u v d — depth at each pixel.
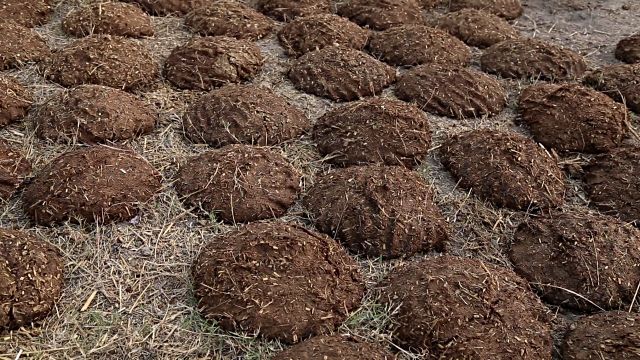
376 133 1.88
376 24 2.40
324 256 1.57
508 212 1.78
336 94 2.08
